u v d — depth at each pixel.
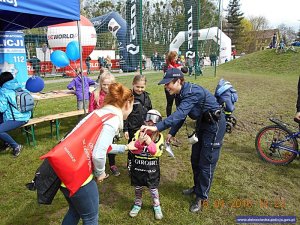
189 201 3.38
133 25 10.86
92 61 20.89
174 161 4.56
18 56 6.32
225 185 3.75
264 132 4.56
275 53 27.58
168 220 3.03
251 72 25.05
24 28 6.50
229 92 5.71
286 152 4.46
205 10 18.39
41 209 3.24
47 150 5.04
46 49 15.49
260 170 4.20
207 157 2.99
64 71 15.57
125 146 2.57
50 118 5.33
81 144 1.89
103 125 1.97
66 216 2.31
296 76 20.64
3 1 3.49
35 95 6.31
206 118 2.87
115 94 2.11
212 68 25.89
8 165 4.41
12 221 3.01
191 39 15.91
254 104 9.30
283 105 9.14
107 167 4.30
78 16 4.73
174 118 2.69
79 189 1.99
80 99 6.32
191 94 2.80
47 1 4.13
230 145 5.25
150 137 2.84
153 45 17.47
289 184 3.77
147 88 11.86
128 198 3.46
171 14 17.16
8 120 4.60
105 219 3.04
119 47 15.98
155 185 2.97
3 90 4.51
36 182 2.04
